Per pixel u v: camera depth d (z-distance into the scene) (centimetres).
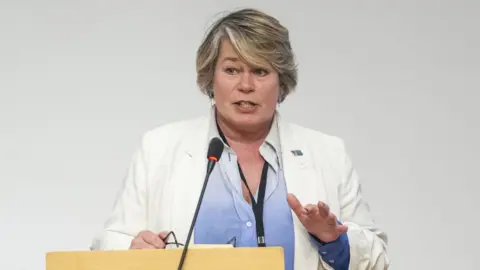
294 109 1069
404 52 1071
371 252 708
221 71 713
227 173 716
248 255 548
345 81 1073
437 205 1056
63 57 1077
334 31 1078
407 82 1069
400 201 1058
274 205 706
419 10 1074
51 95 1071
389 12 1077
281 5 1084
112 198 1064
